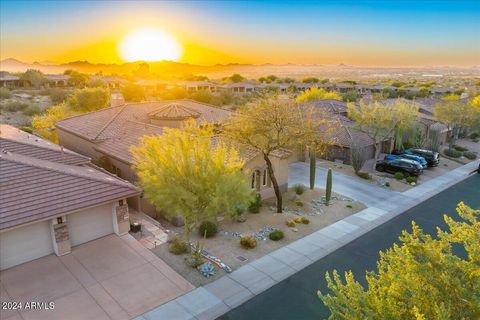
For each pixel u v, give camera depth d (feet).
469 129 153.48
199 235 62.13
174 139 52.47
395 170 101.96
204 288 46.85
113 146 87.04
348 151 111.34
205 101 257.96
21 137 91.20
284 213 72.74
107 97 167.32
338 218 71.67
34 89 321.11
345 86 378.32
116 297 44.39
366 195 85.66
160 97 277.64
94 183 57.82
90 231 57.93
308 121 69.21
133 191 59.36
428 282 24.80
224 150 51.78
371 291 26.20
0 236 48.57
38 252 52.42
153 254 54.44
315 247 59.31
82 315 41.04
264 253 56.80
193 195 48.08
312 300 45.47
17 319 40.11
